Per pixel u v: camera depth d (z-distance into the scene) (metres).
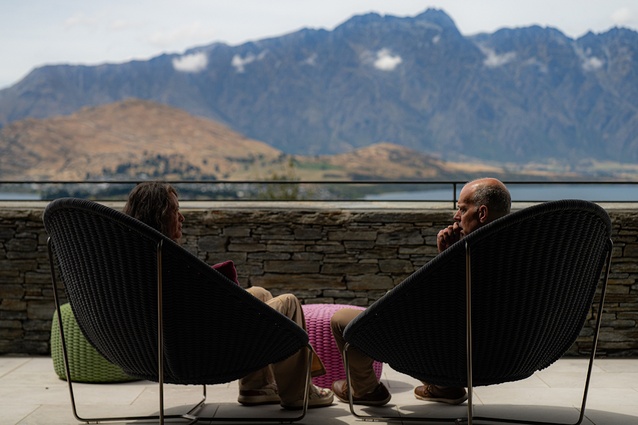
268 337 2.65
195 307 2.50
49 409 3.29
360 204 4.89
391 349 2.69
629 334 4.51
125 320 2.58
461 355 2.53
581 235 2.47
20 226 4.62
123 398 3.51
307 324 3.63
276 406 3.32
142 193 2.69
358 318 2.62
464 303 2.43
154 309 2.51
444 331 2.51
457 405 3.33
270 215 4.68
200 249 4.70
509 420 2.98
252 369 2.74
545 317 2.52
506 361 2.56
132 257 2.44
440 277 2.41
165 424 3.00
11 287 4.64
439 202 4.93
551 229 2.37
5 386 3.78
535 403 3.37
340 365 3.61
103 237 2.46
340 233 4.67
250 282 4.71
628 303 4.51
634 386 3.72
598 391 3.61
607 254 2.79
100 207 2.38
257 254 4.70
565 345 2.81
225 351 2.62
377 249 4.66
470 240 2.32
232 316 2.55
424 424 2.98
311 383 3.29
